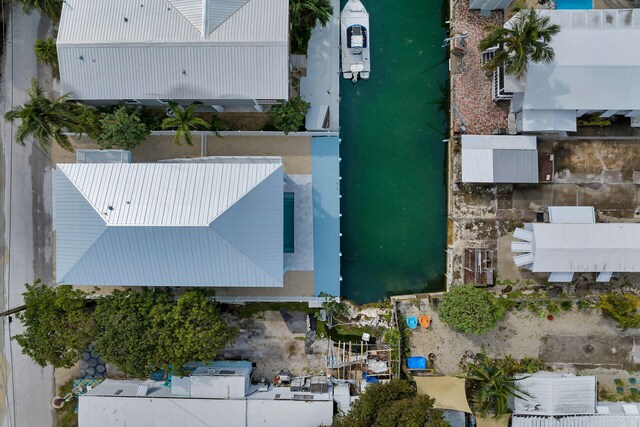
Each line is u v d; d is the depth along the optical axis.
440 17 29.39
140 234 23.36
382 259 29.66
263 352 28.62
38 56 26.23
